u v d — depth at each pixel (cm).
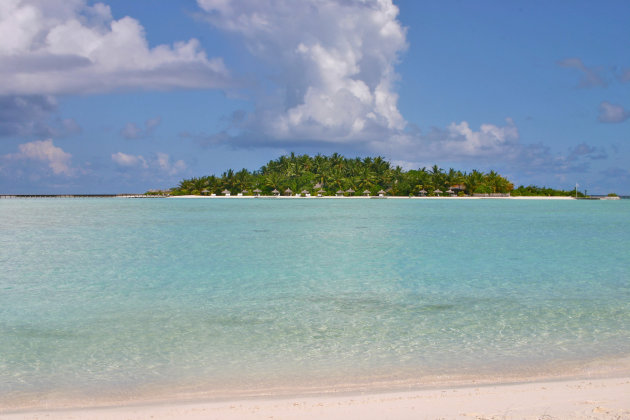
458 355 1262
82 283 2398
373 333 1481
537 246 3969
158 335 1480
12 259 3306
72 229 5888
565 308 1792
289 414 835
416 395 934
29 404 979
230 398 984
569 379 1053
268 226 6294
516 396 892
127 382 1102
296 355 1280
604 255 3378
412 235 5003
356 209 11188
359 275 2591
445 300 1953
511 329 1508
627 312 1722
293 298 2011
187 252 3662
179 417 843
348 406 866
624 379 1012
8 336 1476
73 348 1358
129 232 5481
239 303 1927
